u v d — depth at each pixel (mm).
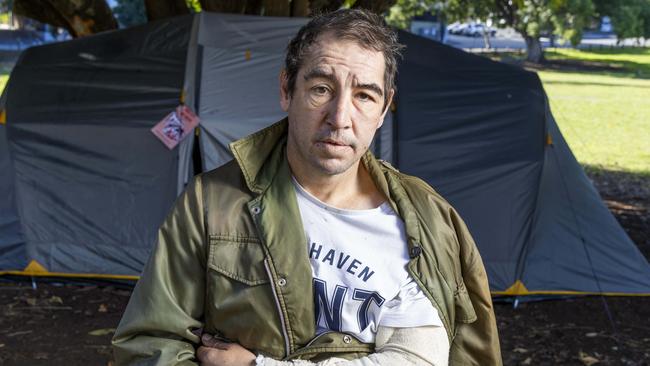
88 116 6195
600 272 6262
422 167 6180
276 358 1684
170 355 1676
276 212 1699
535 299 6250
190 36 6184
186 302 1713
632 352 5277
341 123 1636
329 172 1679
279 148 1786
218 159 5984
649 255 7930
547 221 6324
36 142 6199
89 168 6160
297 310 1666
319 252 1695
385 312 1699
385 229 1736
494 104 6309
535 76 6406
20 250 6094
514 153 6234
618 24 39906
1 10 25078
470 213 6137
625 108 21797
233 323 1689
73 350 4992
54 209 6145
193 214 1720
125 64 6266
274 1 6621
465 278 1891
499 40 53438
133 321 1696
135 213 6090
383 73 1696
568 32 37156
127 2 23469
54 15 7207
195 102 6051
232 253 1690
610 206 10477
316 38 1677
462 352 1909
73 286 6164
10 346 4992
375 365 1656
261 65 6156
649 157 14984
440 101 6285
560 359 5121
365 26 1681
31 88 6309
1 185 6148
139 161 6117
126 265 6070
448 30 53938
